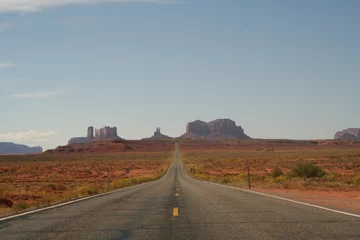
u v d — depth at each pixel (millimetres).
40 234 9469
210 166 116750
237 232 9375
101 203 18109
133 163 149250
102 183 53719
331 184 32938
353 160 116188
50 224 11164
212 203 16938
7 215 13562
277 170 52906
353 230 9305
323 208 13922
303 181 38156
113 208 15586
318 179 42219
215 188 30547
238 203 16625
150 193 25469
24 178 69812
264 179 46719
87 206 16609
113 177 76250
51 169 109938
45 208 15906
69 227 10555
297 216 11961
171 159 180750
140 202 18328
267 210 13750
